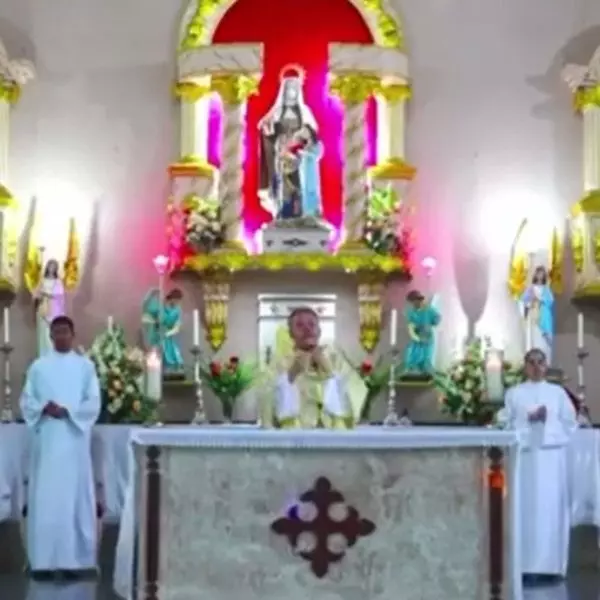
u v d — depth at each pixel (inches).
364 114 588.4
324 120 599.5
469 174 596.7
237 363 561.0
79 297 588.7
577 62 600.7
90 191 593.0
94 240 590.9
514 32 603.5
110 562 518.9
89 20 602.2
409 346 575.2
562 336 589.0
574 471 514.6
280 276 586.6
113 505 509.7
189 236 575.2
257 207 592.7
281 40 603.5
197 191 584.7
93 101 597.9
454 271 591.2
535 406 492.1
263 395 387.2
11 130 593.9
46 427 484.4
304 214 577.3
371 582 358.6
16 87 588.1
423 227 594.2
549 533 492.4
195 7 597.6
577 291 579.2
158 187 593.9
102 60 600.1
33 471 486.6
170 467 359.6
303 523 358.6
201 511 359.3
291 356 390.0
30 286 583.8
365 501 359.3
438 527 359.3
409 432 358.6
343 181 588.7
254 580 358.6
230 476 359.6
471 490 360.5
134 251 590.6
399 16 604.1
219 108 595.5
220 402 578.2
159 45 600.7
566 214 595.2
